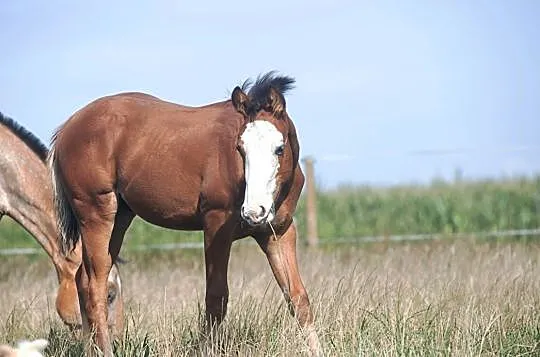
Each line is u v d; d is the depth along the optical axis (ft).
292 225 34.01
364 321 33.01
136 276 52.60
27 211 39.29
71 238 38.06
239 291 40.19
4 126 39.47
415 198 95.30
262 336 32.35
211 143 33.45
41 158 39.68
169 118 35.19
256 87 31.89
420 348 30.55
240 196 32.35
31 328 38.58
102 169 35.88
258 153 30.53
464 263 49.98
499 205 90.22
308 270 49.47
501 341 31.07
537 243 62.85
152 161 34.60
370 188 104.83
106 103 36.65
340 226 87.92
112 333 36.78
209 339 32.22
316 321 33.30
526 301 35.76
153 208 35.09
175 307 39.11
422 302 36.50
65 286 38.34
